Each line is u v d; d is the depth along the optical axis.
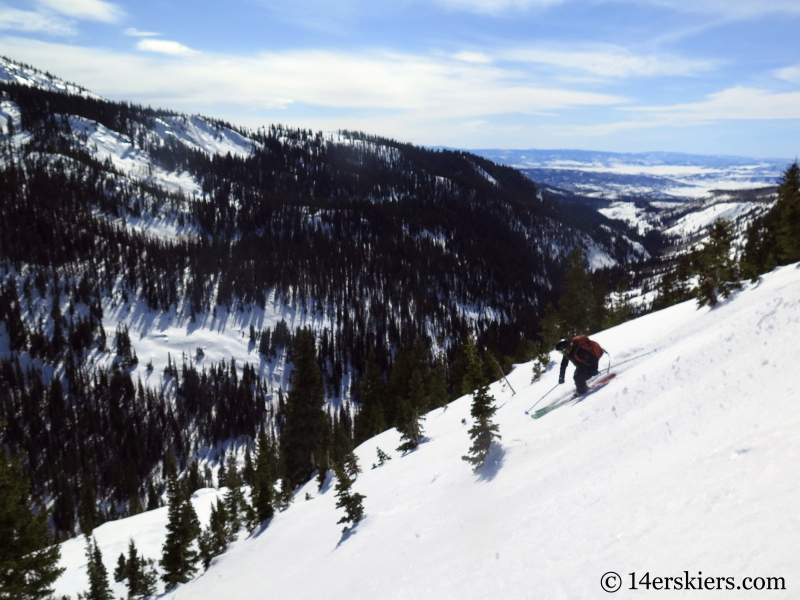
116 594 40.59
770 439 4.39
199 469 129.50
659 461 5.68
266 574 17.92
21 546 17.25
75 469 121.38
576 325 54.06
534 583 4.84
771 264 26.66
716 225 22.33
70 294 183.25
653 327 21.64
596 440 7.94
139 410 143.62
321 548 16.11
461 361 70.31
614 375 12.00
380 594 8.22
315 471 47.62
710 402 6.49
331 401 156.38
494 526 7.46
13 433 127.94
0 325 163.25
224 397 151.00
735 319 10.33
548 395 15.46
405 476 18.44
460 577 6.47
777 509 3.37
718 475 4.41
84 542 56.44
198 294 197.25
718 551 3.36
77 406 143.00
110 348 168.62
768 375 6.15
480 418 11.84
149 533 56.09
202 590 22.03
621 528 4.66
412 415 26.36
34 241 196.38
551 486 7.34
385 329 194.62
